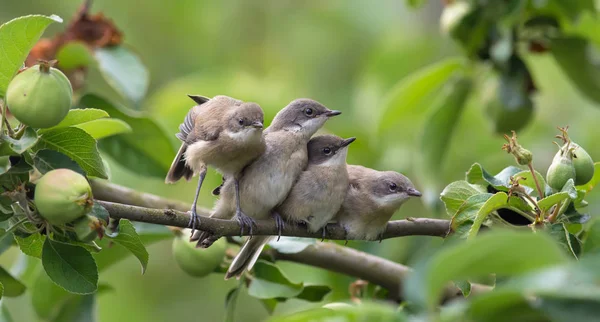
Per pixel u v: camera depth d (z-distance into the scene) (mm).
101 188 10602
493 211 8180
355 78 18766
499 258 5004
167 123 14750
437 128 12656
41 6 19078
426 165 12648
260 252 9961
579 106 17219
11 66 7254
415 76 12875
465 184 8430
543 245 4930
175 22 19594
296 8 19953
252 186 9680
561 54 12180
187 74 19219
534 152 15820
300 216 9680
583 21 12891
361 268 10445
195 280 17656
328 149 9938
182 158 10297
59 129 7648
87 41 12086
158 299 17484
